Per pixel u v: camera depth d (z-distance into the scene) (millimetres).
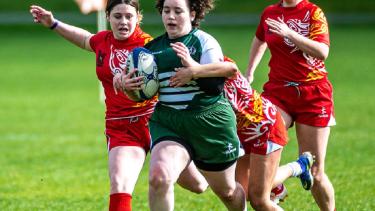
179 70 22125
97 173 40750
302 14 27562
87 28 132125
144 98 23078
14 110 65188
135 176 24625
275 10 28125
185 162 22609
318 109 27453
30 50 113625
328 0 162750
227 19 147875
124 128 25656
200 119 22656
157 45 23344
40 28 139625
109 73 26047
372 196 33594
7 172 41250
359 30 134250
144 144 25734
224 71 22203
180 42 22781
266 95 28141
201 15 23453
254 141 24734
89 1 57250
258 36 29094
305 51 26391
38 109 65562
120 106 25625
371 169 40094
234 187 23906
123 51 26031
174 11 22875
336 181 37062
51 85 80812
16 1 163750
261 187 24969
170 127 23016
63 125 57688
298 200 33000
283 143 25016
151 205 22156
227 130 22953
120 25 25766
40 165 43250
